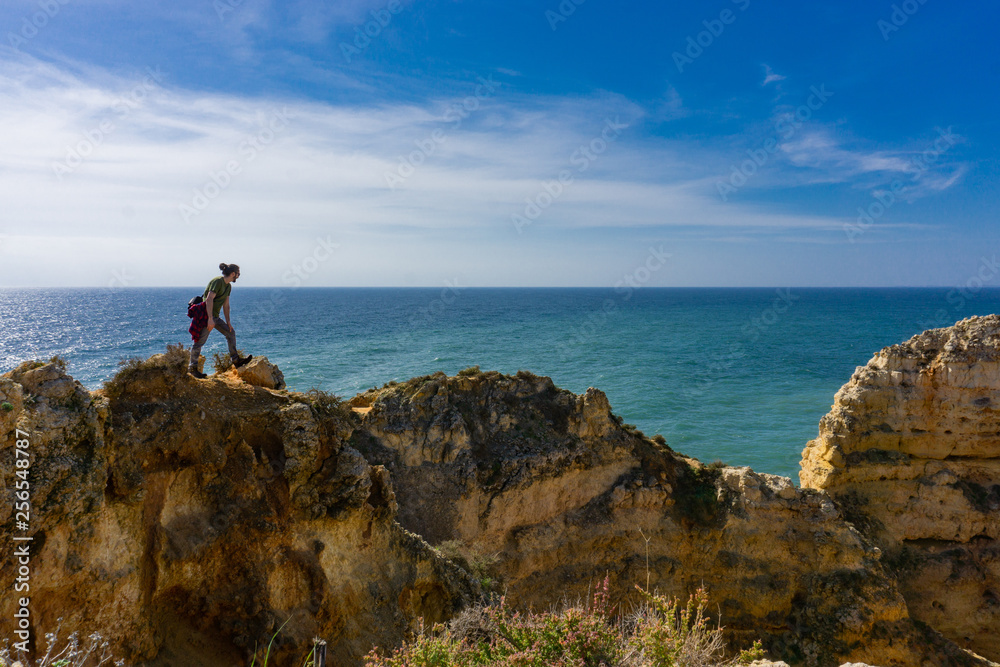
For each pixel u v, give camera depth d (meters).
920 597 27.14
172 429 11.39
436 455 24.72
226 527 11.58
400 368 97.38
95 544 9.59
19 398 9.05
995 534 28.03
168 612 11.13
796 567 25.72
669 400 77.88
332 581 12.87
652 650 8.59
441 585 15.49
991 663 24.41
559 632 8.91
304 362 101.62
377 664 9.36
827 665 23.66
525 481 25.03
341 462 13.53
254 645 11.24
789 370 101.56
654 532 26.20
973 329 28.66
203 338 13.66
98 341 111.38
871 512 28.78
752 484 26.62
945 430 28.69
